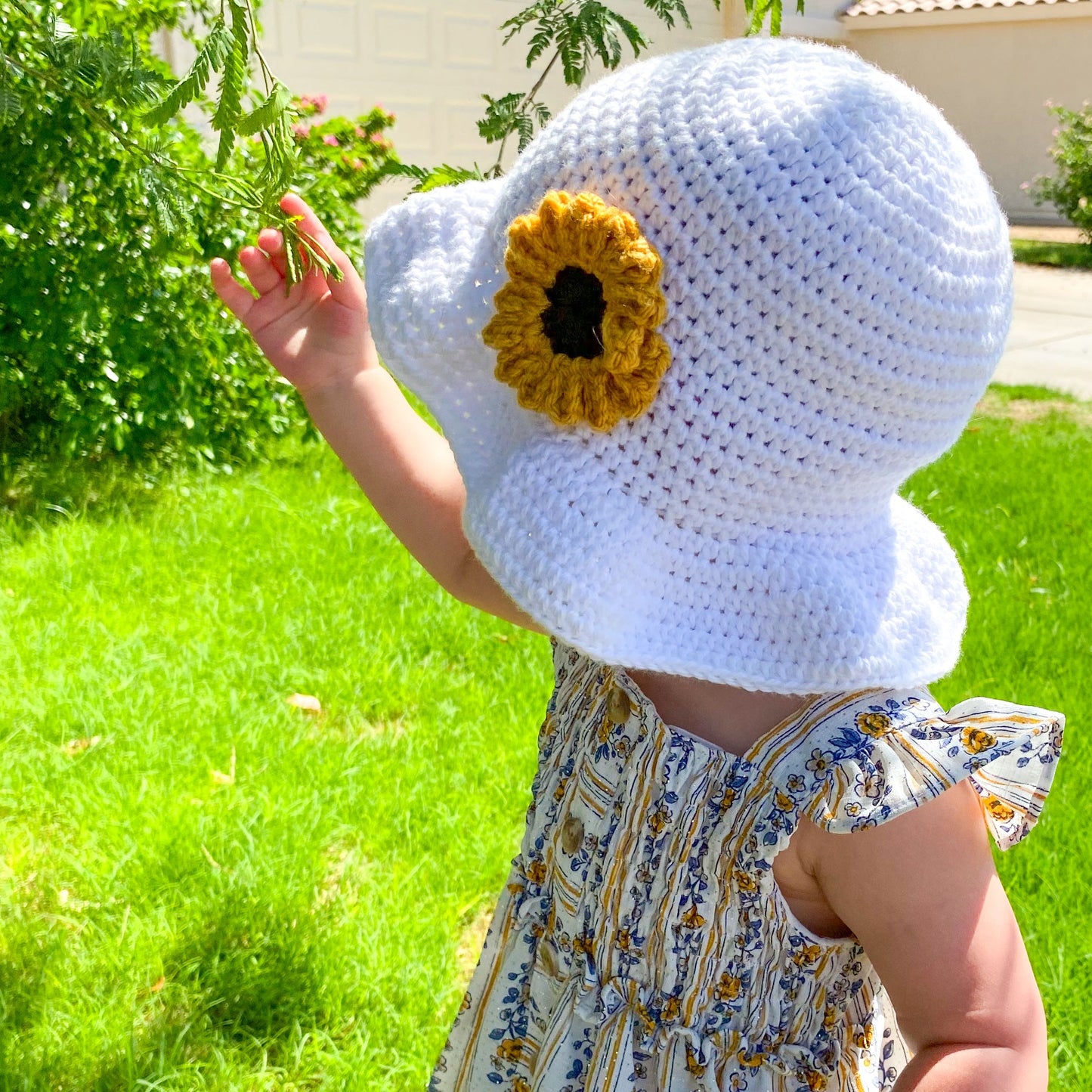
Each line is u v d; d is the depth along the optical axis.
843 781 1.02
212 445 4.50
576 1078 1.17
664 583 0.99
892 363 0.93
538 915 1.28
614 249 0.91
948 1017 1.00
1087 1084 1.86
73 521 3.82
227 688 2.92
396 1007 2.03
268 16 6.88
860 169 0.90
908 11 16.44
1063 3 15.26
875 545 1.06
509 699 2.96
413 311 1.14
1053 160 15.01
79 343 4.03
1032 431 5.91
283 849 2.34
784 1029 1.14
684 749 1.10
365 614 3.35
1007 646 3.27
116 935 2.14
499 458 1.08
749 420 0.93
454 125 7.71
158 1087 1.83
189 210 2.12
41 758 2.60
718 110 0.93
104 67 1.41
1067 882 2.29
